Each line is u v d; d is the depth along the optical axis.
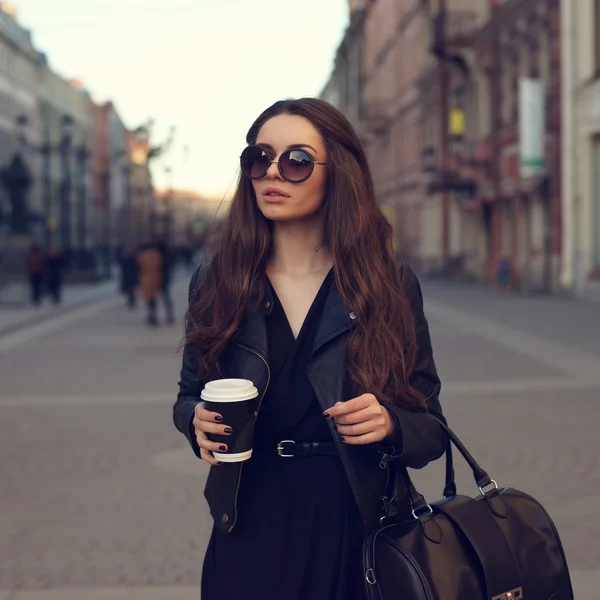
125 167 65.00
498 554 2.11
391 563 2.05
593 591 4.31
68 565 4.79
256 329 2.20
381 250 2.26
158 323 20.17
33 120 81.00
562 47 25.77
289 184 2.22
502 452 7.11
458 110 36.03
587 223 24.80
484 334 16.17
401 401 2.18
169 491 6.24
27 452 7.49
